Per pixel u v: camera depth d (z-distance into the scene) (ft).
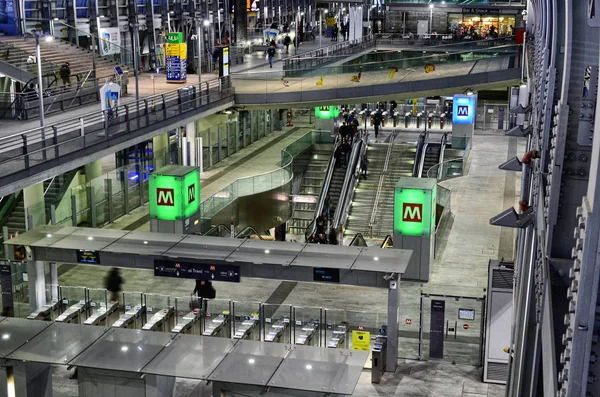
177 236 90.99
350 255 85.25
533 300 47.55
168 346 69.36
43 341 70.03
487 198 143.74
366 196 163.43
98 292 92.12
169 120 139.33
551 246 35.09
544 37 67.05
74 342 69.82
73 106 144.87
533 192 59.67
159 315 89.56
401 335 89.04
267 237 157.99
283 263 82.53
